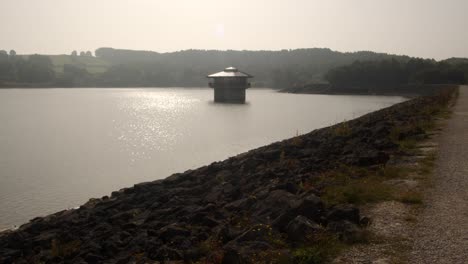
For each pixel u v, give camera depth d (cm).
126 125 6781
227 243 870
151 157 3800
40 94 19912
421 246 777
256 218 1034
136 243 1084
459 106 3941
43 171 3184
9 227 1933
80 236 1364
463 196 1069
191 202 1531
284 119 7544
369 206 1027
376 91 19100
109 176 3030
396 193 1111
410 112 3375
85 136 5397
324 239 810
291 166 1727
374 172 1361
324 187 1202
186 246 952
